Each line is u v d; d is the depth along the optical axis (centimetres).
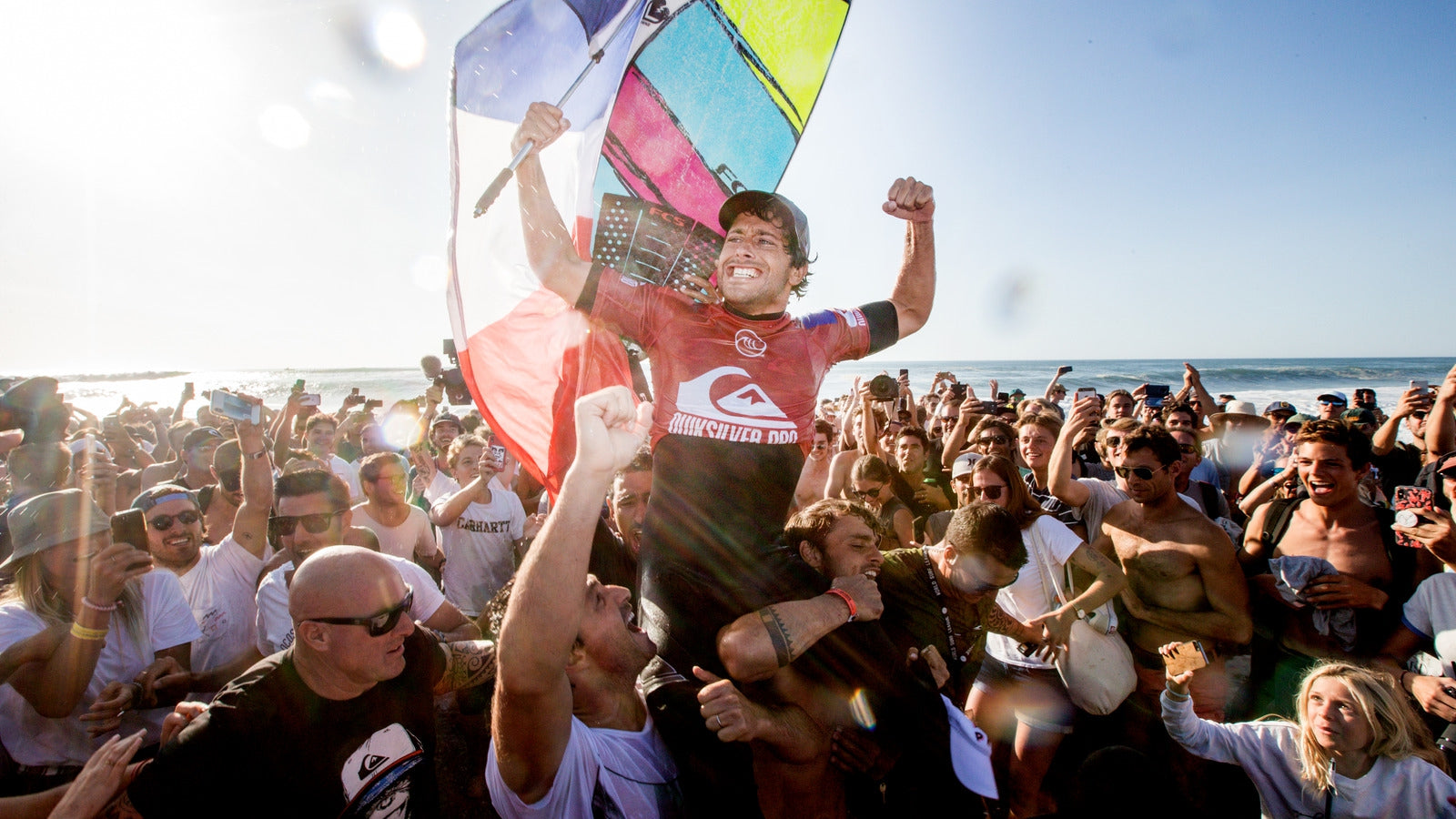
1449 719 234
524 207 190
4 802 183
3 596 235
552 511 126
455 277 188
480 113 197
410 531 407
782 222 189
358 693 182
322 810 173
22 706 223
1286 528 319
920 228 235
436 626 301
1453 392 394
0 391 478
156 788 160
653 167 228
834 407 1119
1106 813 175
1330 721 212
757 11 239
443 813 306
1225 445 627
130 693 234
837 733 165
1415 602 264
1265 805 236
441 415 675
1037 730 307
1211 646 300
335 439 627
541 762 137
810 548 198
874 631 179
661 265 224
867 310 213
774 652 148
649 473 332
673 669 166
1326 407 708
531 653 122
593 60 214
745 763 167
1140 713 302
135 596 252
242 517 313
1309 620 290
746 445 174
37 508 224
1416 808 204
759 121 243
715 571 165
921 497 487
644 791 161
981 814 179
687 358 181
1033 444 440
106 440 688
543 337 211
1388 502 443
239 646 301
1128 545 319
